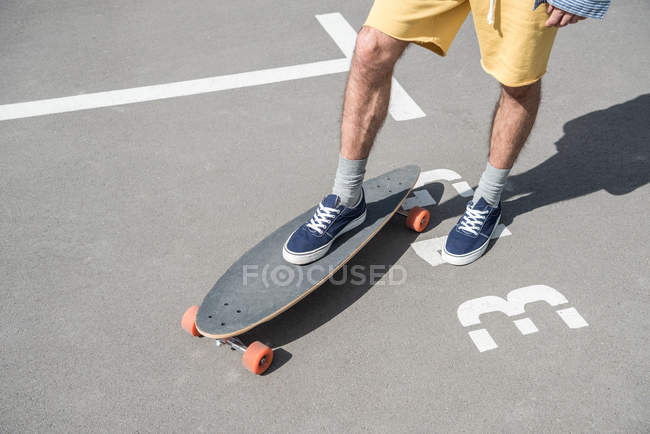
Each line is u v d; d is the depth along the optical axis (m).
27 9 5.66
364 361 2.67
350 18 5.44
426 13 2.48
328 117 4.28
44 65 4.89
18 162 3.92
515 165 3.81
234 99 4.47
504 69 2.57
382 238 3.30
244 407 2.51
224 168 3.84
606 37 5.10
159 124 4.23
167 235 3.36
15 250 3.27
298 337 2.78
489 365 2.64
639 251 3.18
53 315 2.92
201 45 5.11
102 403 2.54
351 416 2.46
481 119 4.22
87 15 5.57
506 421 2.42
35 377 2.64
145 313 2.92
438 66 4.77
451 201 3.55
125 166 3.87
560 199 3.53
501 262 3.14
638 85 4.53
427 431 2.40
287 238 3.05
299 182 3.72
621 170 3.74
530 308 2.89
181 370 2.66
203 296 3.01
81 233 3.38
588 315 2.85
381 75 2.63
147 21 5.46
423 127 4.15
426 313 2.88
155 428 2.44
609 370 2.61
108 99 4.49
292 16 5.48
